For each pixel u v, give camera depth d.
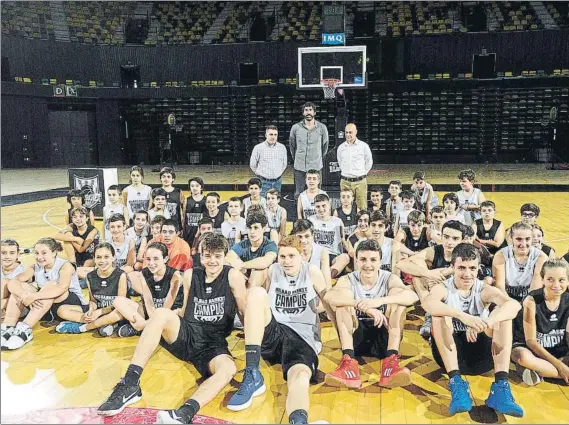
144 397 2.89
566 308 3.00
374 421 2.63
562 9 18.59
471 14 19.05
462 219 5.37
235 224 5.04
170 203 5.92
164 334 2.95
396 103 18.72
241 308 3.07
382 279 3.27
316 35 19.28
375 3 19.52
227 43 18.64
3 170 17.14
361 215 4.63
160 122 19.27
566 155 18.03
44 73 17.48
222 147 19.64
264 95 18.42
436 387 3.01
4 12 17.00
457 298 3.01
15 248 3.95
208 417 2.66
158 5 20.08
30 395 2.90
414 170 16.12
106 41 19.19
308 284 3.13
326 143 7.27
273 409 2.75
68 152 18.47
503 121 18.38
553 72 17.17
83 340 3.75
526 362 2.95
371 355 3.38
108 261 3.80
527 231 3.45
